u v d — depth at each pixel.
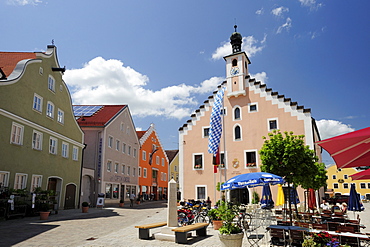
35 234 11.91
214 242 10.59
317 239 7.45
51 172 22.84
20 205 17.75
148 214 22.33
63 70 23.81
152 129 53.16
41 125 21.61
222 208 14.29
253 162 28.12
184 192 29.97
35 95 20.92
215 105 19.52
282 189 18.56
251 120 28.91
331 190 67.44
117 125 37.38
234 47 31.48
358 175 9.40
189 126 31.47
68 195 25.92
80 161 28.56
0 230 12.69
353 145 5.30
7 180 17.42
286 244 9.73
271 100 28.47
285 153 14.06
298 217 16.25
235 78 30.12
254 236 9.66
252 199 26.58
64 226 14.55
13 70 19.20
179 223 14.85
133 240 10.91
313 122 29.91
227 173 28.70
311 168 15.03
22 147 19.03
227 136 29.53
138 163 45.41
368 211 31.55
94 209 26.64
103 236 11.76
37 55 21.67
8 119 17.66
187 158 30.73
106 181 33.44
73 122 27.39
